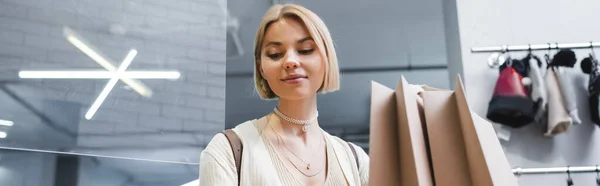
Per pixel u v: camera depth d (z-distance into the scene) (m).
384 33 3.26
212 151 0.81
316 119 0.90
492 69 2.23
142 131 2.90
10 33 2.75
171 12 3.12
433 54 3.27
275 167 0.82
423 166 0.64
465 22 2.30
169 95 2.99
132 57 2.97
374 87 0.71
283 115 0.87
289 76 0.82
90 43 2.90
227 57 3.33
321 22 0.85
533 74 2.04
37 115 2.72
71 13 2.89
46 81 2.78
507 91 2.01
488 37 2.27
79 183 2.73
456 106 0.70
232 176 0.79
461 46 2.27
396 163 0.67
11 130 2.65
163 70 3.01
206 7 3.21
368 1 3.17
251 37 3.32
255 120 0.90
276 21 0.84
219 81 3.13
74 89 2.82
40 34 2.81
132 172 2.84
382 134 0.68
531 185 2.11
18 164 2.63
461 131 0.68
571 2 2.28
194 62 3.09
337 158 0.89
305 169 0.84
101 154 2.81
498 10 2.30
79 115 2.81
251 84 1.41
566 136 2.14
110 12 2.98
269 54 0.84
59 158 2.72
